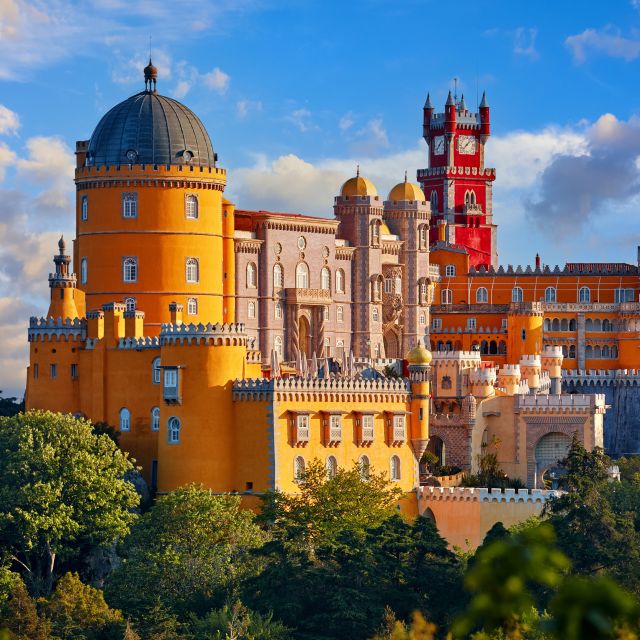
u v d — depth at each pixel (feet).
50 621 559.79
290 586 589.32
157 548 638.12
